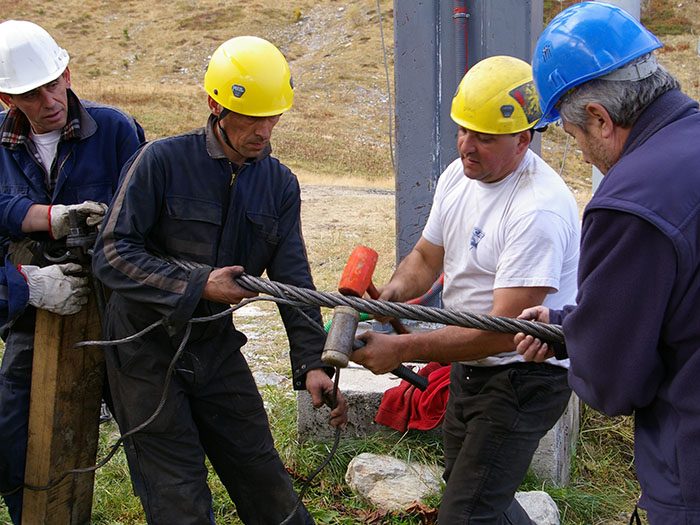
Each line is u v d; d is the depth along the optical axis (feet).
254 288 9.07
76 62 202.49
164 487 9.95
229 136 9.57
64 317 10.73
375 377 15.34
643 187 6.69
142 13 231.50
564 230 9.23
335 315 8.49
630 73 7.06
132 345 10.01
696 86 75.61
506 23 15.88
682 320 6.75
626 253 6.73
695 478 6.77
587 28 7.18
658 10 122.01
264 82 9.29
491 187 9.59
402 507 13.29
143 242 9.71
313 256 32.78
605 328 6.89
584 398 7.32
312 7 228.43
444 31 16.12
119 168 11.56
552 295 9.56
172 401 9.97
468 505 9.83
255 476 10.71
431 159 16.47
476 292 9.84
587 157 7.53
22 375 11.34
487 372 10.07
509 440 9.79
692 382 6.79
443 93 16.31
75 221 10.49
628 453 15.70
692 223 6.59
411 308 8.43
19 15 227.40
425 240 10.64
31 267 10.60
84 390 11.23
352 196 55.83
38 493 11.27
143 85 179.42
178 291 9.24
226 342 10.45
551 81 7.39
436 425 14.14
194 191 9.74
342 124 145.48
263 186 10.14
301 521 10.91
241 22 220.84
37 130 11.20
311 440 15.01
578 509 13.76
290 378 18.56
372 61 185.16
